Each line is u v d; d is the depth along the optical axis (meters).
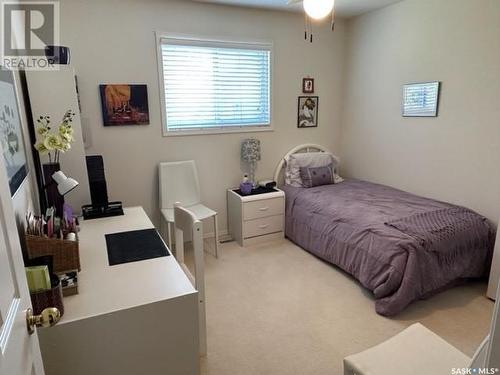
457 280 2.62
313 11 2.16
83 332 1.22
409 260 2.23
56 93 2.24
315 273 2.92
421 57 3.21
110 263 1.63
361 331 2.15
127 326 1.29
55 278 1.26
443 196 3.15
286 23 3.67
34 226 1.52
